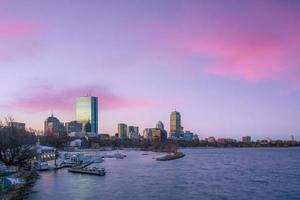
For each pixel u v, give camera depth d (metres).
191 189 123.31
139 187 127.94
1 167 148.12
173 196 110.19
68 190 120.56
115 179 152.38
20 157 165.25
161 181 145.25
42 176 161.88
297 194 113.69
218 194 113.62
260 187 127.81
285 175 167.25
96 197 108.12
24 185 120.81
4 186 107.25
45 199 104.69
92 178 155.12
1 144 157.50
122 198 106.88
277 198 107.62
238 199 105.88
